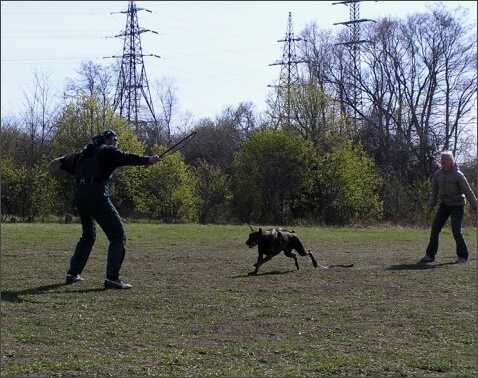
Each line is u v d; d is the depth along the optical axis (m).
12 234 19.81
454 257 14.56
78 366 5.87
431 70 46.22
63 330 7.13
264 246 11.62
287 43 49.19
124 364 5.95
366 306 8.69
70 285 9.94
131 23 49.06
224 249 15.88
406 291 9.86
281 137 39.38
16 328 7.18
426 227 33.25
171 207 39.12
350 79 48.72
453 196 13.47
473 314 8.22
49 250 14.77
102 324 7.45
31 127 41.41
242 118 51.53
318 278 11.09
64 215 37.44
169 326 7.43
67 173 10.23
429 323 7.71
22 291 9.32
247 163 39.81
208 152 48.34
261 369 5.86
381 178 42.28
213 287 10.04
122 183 39.59
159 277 11.02
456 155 45.59
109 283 9.78
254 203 39.66
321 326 7.52
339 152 39.38
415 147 46.72
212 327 7.41
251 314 8.11
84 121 38.47
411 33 46.84
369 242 19.31
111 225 9.82
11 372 5.70
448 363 6.10
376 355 6.34
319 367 5.93
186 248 16.09
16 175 37.59
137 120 48.19
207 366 5.93
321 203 39.62
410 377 5.73
